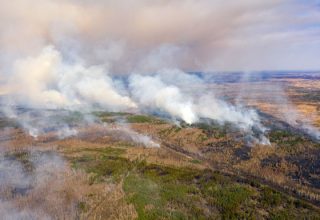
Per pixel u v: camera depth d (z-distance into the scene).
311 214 155.00
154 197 174.12
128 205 166.25
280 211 157.88
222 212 157.50
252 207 162.25
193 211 158.00
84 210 163.88
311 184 198.62
